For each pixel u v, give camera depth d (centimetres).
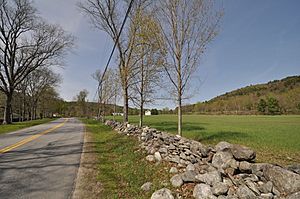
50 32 3600
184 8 884
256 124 2858
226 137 1340
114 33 1780
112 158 841
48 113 9069
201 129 1944
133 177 587
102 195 489
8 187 534
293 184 363
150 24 959
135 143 996
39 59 3478
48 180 588
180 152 637
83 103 7975
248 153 465
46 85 5506
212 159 527
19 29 3294
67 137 1548
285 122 3331
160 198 425
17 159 827
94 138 1495
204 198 407
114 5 1773
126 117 1611
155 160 683
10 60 3350
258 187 404
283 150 917
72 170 683
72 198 473
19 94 4997
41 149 1043
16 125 2905
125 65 1582
